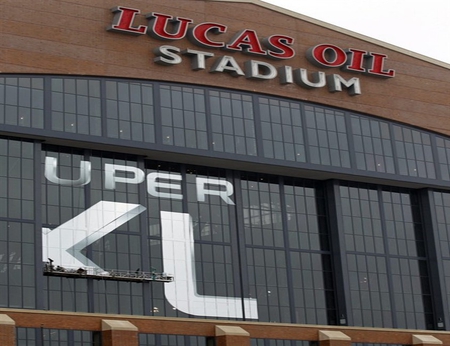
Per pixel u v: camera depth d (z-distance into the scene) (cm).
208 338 8888
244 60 9581
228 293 9275
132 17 9031
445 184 10494
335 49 10044
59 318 8212
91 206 8781
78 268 8569
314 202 10006
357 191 10212
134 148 8900
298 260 9750
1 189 8400
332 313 9806
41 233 8469
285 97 9731
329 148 9850
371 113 10194
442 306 10262
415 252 10388
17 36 8594
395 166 10212
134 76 9012
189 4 9381
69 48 8781
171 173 9288
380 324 9944
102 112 8819
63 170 8750
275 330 9181
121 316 8488
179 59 9225
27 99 8550
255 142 9462
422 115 10525
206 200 9400
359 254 10019
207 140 9231
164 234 9094
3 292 8212
